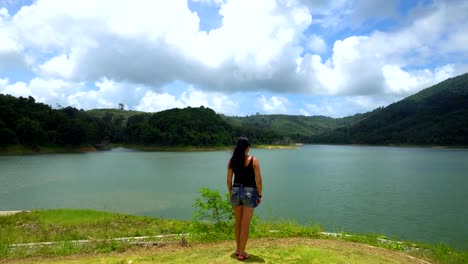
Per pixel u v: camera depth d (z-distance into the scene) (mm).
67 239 10836
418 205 27781
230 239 8492
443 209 26109
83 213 15711
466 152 138500
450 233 19484
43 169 59625
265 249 6609
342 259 6066
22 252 7680
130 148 158625
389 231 19906
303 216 23547
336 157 105938
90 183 41969
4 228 13438
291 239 7965
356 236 10125
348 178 47969
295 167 67375
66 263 6180
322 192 34594
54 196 32375
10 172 54125
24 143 106938
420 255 8414
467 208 26391
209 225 10008
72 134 123500
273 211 25078
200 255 6262
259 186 5832
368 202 28812
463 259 8516
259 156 113500
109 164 73125
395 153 133375
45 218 14805
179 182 43031
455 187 38469
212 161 83688
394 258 6578
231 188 5898
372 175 51906
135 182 43000
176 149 151500
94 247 7992
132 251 7484
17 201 29797
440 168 64062
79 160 83625
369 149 182625
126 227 13656
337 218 23094
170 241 8633
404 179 46594
